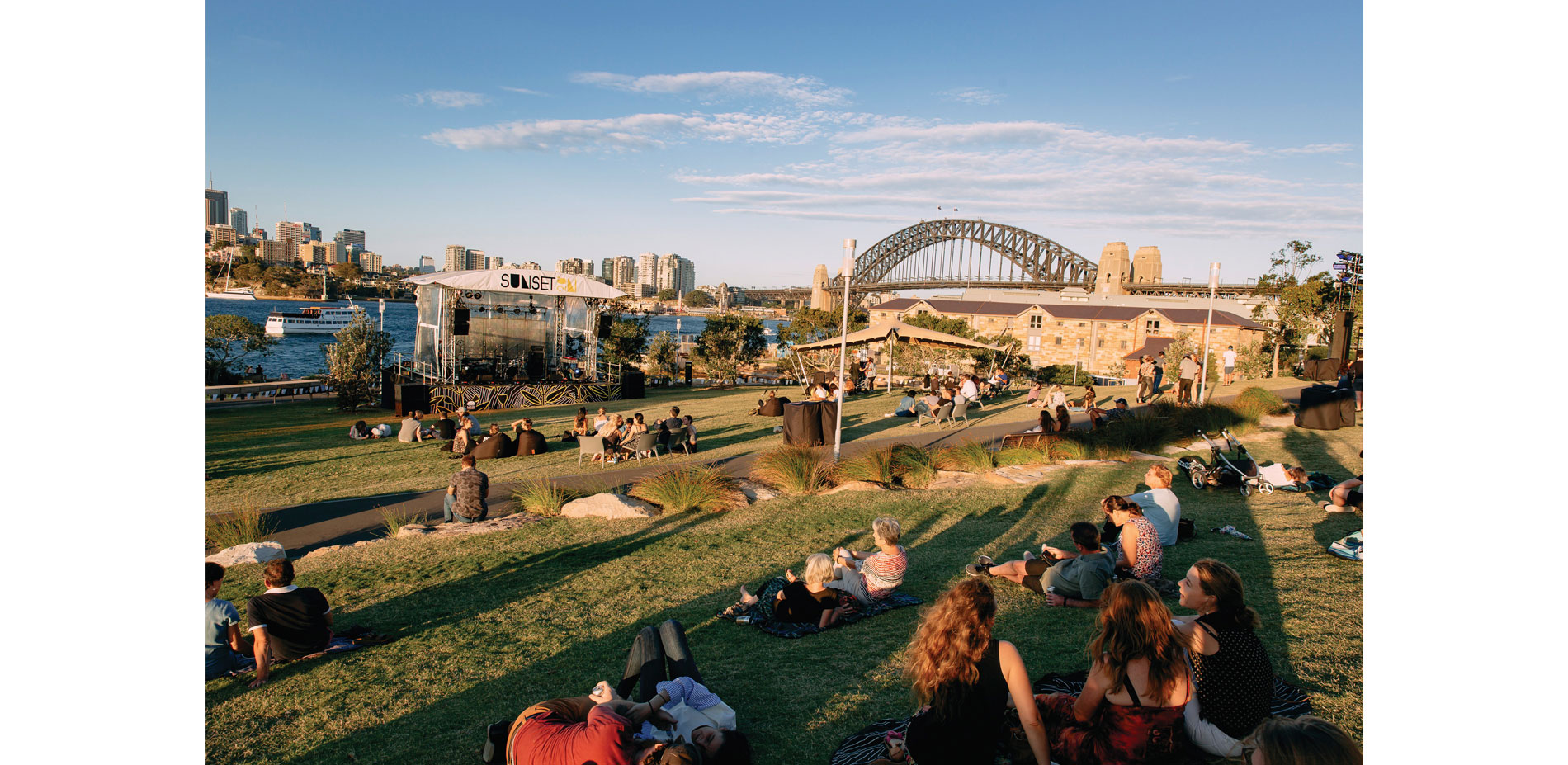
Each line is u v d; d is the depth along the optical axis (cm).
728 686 472
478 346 2898
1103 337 7119
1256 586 599
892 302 8200
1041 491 1065
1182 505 934
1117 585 349
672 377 4488
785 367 5897
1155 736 339
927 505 1000
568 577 740
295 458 1559
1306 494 980
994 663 336
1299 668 443
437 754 413
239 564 820
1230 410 1584
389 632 602
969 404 2191
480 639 582
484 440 1559
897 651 513
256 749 425
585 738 332
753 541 853
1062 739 357
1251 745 282
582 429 1566
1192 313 6756
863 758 372
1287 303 5275
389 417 2512
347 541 948
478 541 888
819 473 1150
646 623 603
